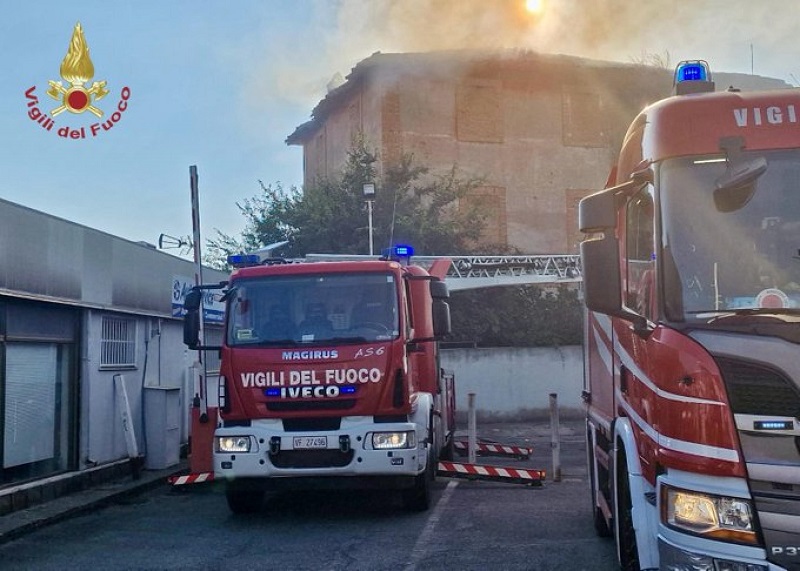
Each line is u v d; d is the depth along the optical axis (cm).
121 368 1398
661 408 483
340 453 934
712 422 450
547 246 3044
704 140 527
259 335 973
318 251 2648
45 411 1192
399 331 966
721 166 523
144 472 1402
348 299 982
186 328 1010
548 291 2703
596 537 863
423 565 764
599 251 534
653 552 526
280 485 944
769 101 533
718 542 441
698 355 464
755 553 433
